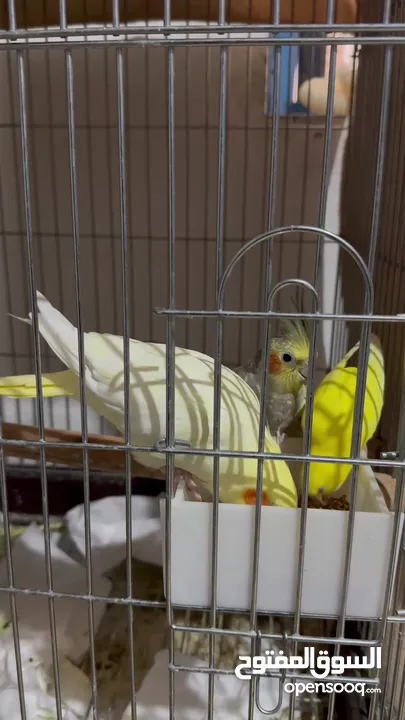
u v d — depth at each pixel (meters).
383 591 0.52
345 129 1.07
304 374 0.75
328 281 1.13
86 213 1.15
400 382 0.77
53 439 0.91
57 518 1.11
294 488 0.59
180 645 0.81
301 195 1.11
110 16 0.96
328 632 0.82
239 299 1.15
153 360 0.56
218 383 0.49
